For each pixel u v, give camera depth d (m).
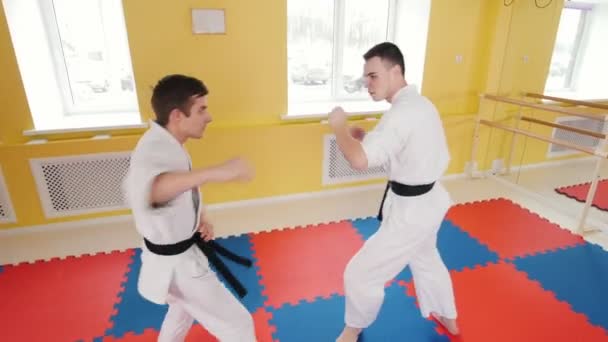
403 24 3.66
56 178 2.83
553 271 2.41
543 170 3.72
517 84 3.72
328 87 3.78
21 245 2.72
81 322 2.00
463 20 3.45
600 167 2.67
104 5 2.94
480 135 3.90
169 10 2.70
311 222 3.06
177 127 1.24
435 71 3.54
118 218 3.07
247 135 3.15
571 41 3.28
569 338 1.88
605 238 2.81
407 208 1.58
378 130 1.50
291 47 3.51
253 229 2.94
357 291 1.63
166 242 1.26
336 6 3.49
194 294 1.34
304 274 2.38
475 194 3.59
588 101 3.09
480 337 1.88
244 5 2.85
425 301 1.86
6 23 2.47
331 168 3.53
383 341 1.86
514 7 3.46
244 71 3.02
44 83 2.88
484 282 2.29
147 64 2.78
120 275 2.38
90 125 2.84
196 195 1.34
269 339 1.87
